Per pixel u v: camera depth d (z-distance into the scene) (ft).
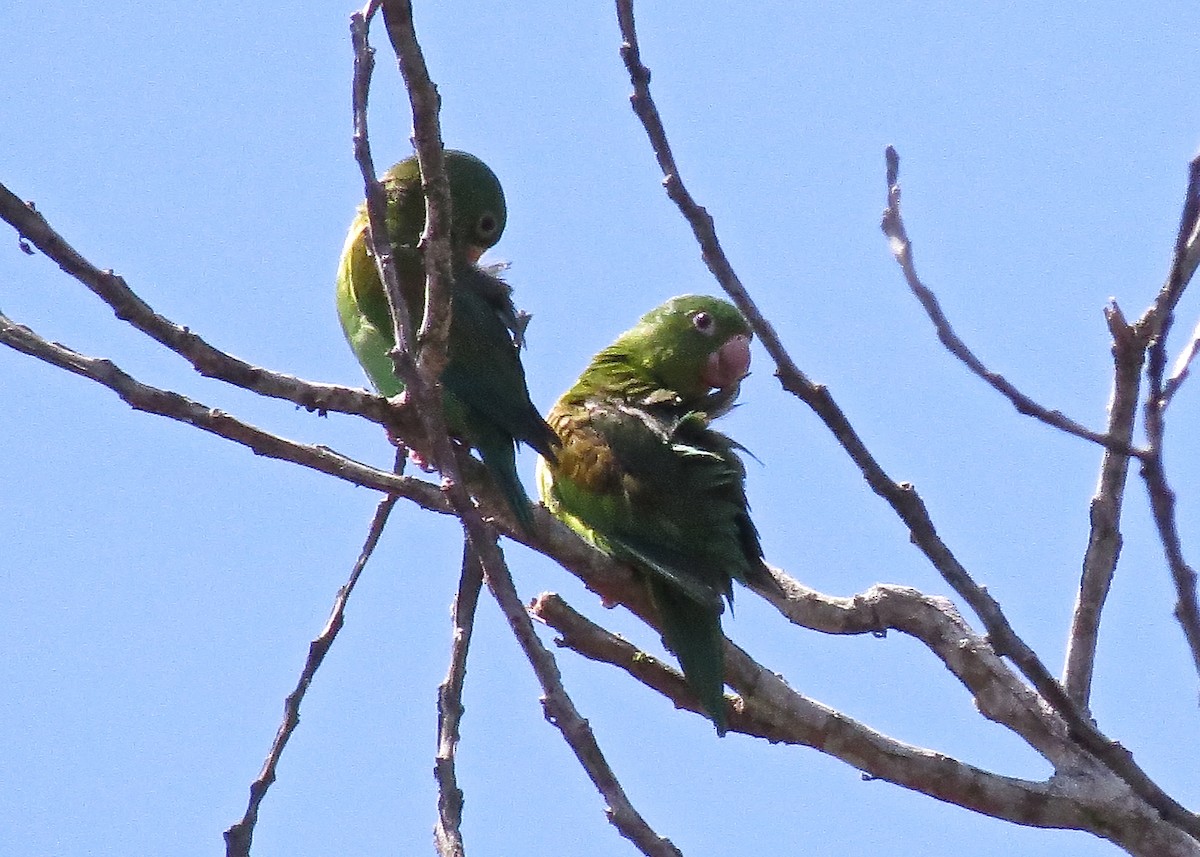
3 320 25.32
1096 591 35.37
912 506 25.68
